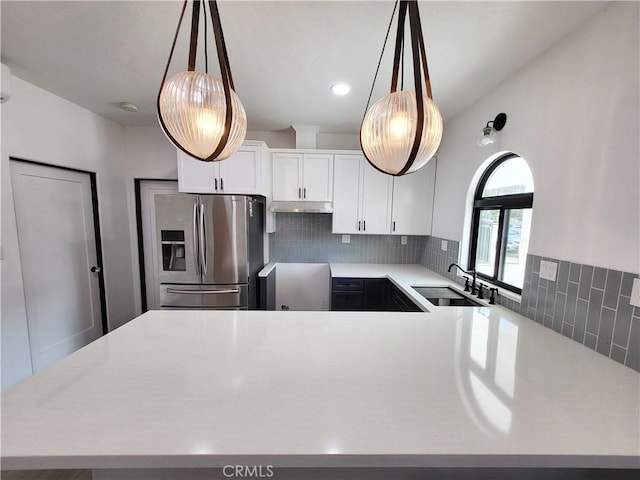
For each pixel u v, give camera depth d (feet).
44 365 7.22
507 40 4.51
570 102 4.18
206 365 2.97
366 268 9.95
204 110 2.92
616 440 2.07
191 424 2.13
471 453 1.95
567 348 3.69
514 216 5.95
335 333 3.86
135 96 7.20
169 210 7.89
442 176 8.90
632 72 3.33
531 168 4.99
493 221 6.66
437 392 2.58
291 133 10.39
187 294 8.08
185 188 8.63
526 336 4.04
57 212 7.49
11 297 6.18
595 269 3.77
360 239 10.78
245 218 8.03
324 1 3.87
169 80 2.96
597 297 3.71
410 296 6.62
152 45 4.98
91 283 8.60
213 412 2.26
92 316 8.66
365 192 9.58
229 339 3.61
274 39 4.77
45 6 3.98
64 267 7.73
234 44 4.91
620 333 3.42
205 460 1.90
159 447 1.93
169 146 9.80
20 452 1.87
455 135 8.02
